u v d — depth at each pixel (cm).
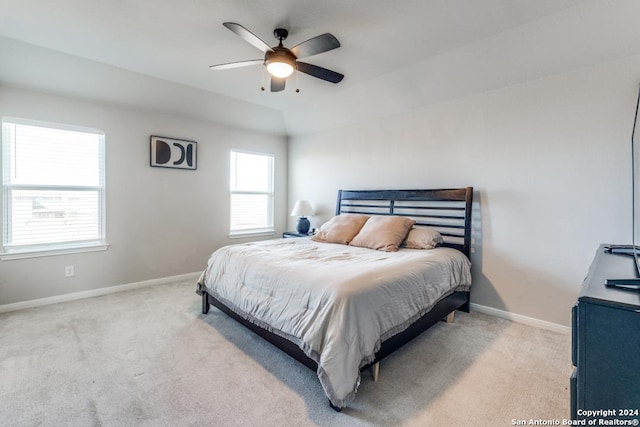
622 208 239
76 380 192
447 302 273
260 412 167
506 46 259
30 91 307
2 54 271
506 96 295
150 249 394
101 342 242
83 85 325
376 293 188
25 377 194
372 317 180
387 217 346
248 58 299
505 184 298
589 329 92
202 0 210
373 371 197
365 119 416
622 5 204
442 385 192
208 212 446
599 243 250
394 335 200
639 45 225
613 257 166
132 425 156
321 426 157
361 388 189
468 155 322
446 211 339
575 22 223
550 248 274
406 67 313
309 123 478
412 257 263
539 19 228
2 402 170
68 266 335
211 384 191
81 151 341
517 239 292
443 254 281
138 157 379
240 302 240
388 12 221
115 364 211
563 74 262
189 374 201
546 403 176
